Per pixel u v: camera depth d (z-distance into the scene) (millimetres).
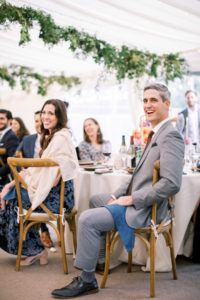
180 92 7430
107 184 2555
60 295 1977
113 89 7797
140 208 2023
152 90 2111
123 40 4559
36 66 6660
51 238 3221
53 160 2236
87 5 3371
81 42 4055
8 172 3740
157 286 2178
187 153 3416
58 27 3650
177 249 2443
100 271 2395
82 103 8555
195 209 2574
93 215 1971
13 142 3859
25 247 2490
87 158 4059
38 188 2318
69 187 2488
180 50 5102
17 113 8711
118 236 2092
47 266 2523
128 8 3449
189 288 2150
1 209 2508
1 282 2219
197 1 3223
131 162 2877
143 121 2879
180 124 4012
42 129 2707
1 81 6605
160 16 3666
